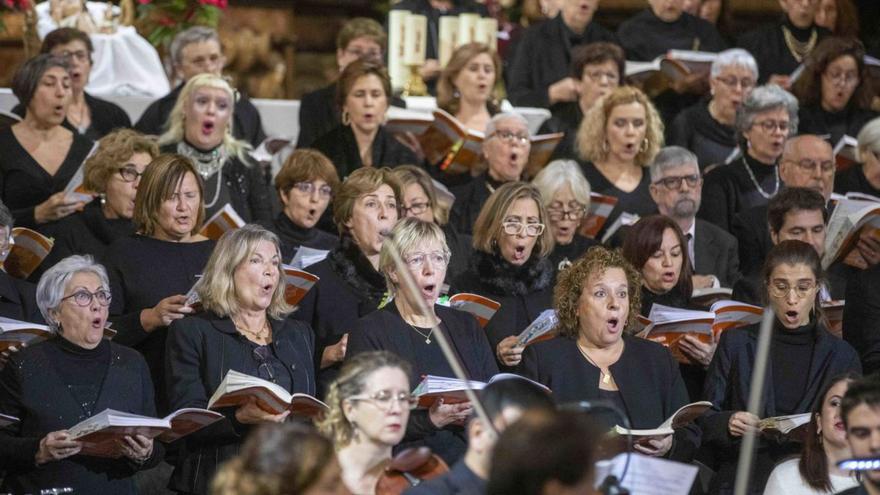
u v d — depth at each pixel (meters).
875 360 12.66
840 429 10.16
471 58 16.89
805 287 11.88
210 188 14.76
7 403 10.52
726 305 12.33
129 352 11.02
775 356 11.93
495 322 12.64
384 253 11.13
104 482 10.46
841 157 16.77
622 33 20.58
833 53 18.12
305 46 24.28
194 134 14.78
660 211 15.09
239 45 22.28
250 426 10.63
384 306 11.23
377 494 8.25
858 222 13.52
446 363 10.91
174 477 10.74
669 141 17.92
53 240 12.88
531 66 19.44
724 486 11.42
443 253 11.09
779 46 20.44
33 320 12.03
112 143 13.20
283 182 13.90
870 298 12.77
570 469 5.73
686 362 12.41
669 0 20.44
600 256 11.44
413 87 18.98
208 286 11.07
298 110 18.55
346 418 8.55
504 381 7.86
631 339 11.53
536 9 21.97
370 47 18.17
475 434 7.59
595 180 16.02
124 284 12.12
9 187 14.25
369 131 15.60
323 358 11.88
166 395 11.20
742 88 17.61
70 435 9.92
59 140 14.57
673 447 11.29
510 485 5.76
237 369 10.86
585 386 11.14
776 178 16.36
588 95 17.78
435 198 13.66
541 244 12.89
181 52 16.84
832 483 10.29
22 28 19.45
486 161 15.53
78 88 16.08
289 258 13.62
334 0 24.50
